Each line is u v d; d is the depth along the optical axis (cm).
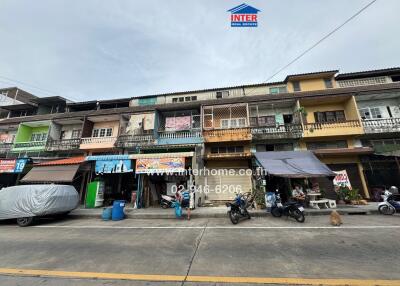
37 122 1936
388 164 1378
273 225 784
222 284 340
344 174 1321
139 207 1272
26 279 376
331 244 531
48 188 948
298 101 1530
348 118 1525
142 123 1695
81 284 351
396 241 540
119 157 1318
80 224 888
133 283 350
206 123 1702
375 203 1228
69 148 1758
